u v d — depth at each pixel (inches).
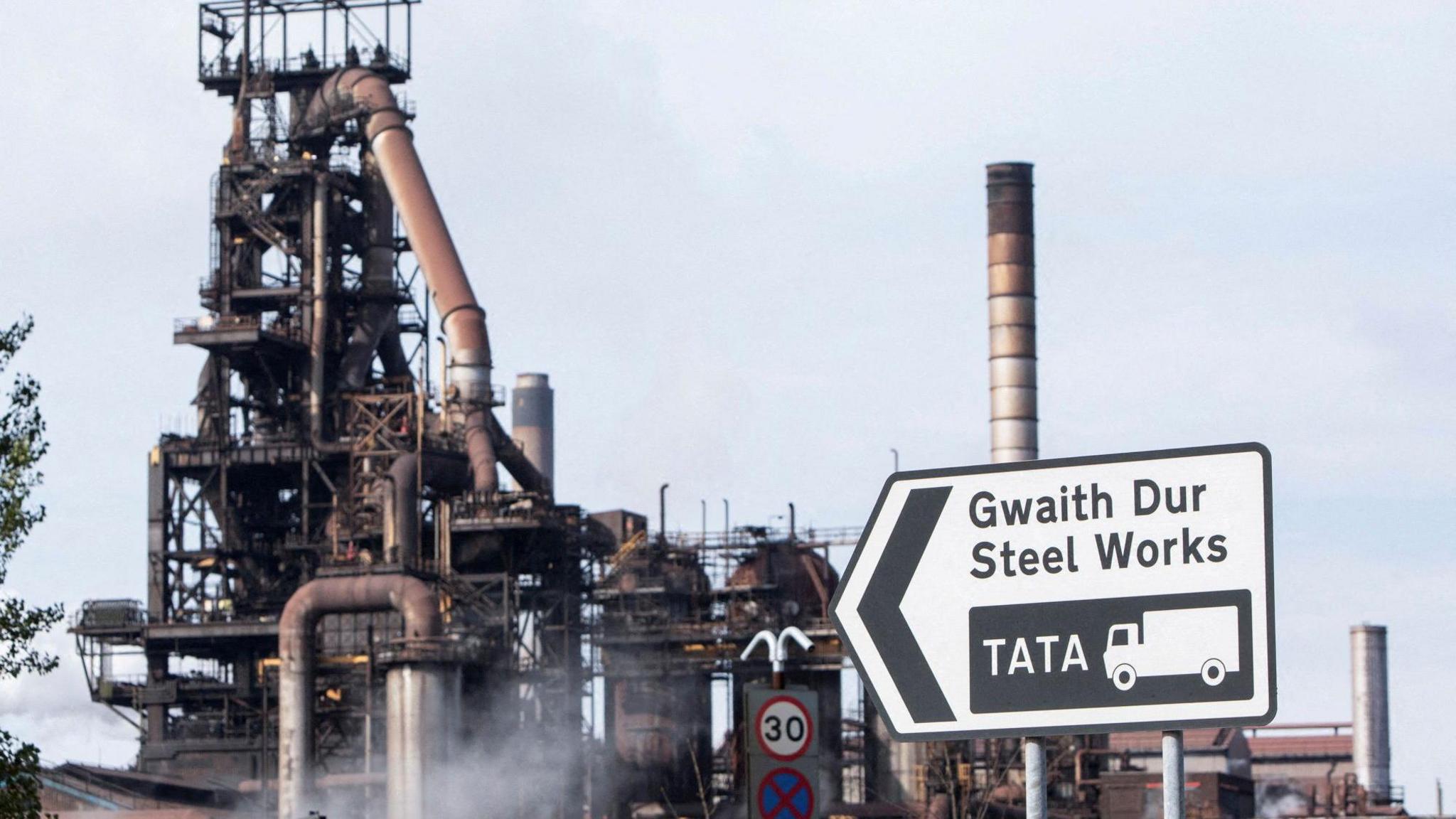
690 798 7421.3
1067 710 460.8
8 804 2193.7
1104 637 458.6
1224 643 451.5
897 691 475.5
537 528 6973.4
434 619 6225.4
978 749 7111.2
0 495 2281.0
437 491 7012.8
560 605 7450.8
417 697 6136.8
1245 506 452.8
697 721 7504.9
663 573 7455.7
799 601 7372.1
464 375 7066.9
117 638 7150.6
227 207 7322.8
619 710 7519.7
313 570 7190.0
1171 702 452.8
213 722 7116.1
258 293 7288.4
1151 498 459.5
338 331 7357.3
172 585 7219.5
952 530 475.2
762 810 1159.0
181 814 5890.8
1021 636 469.1
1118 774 7426.2
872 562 481.7
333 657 6574.8
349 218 7504.9
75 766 6087.6
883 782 7076.8
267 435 7308.1
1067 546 466.0
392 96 7372.1
